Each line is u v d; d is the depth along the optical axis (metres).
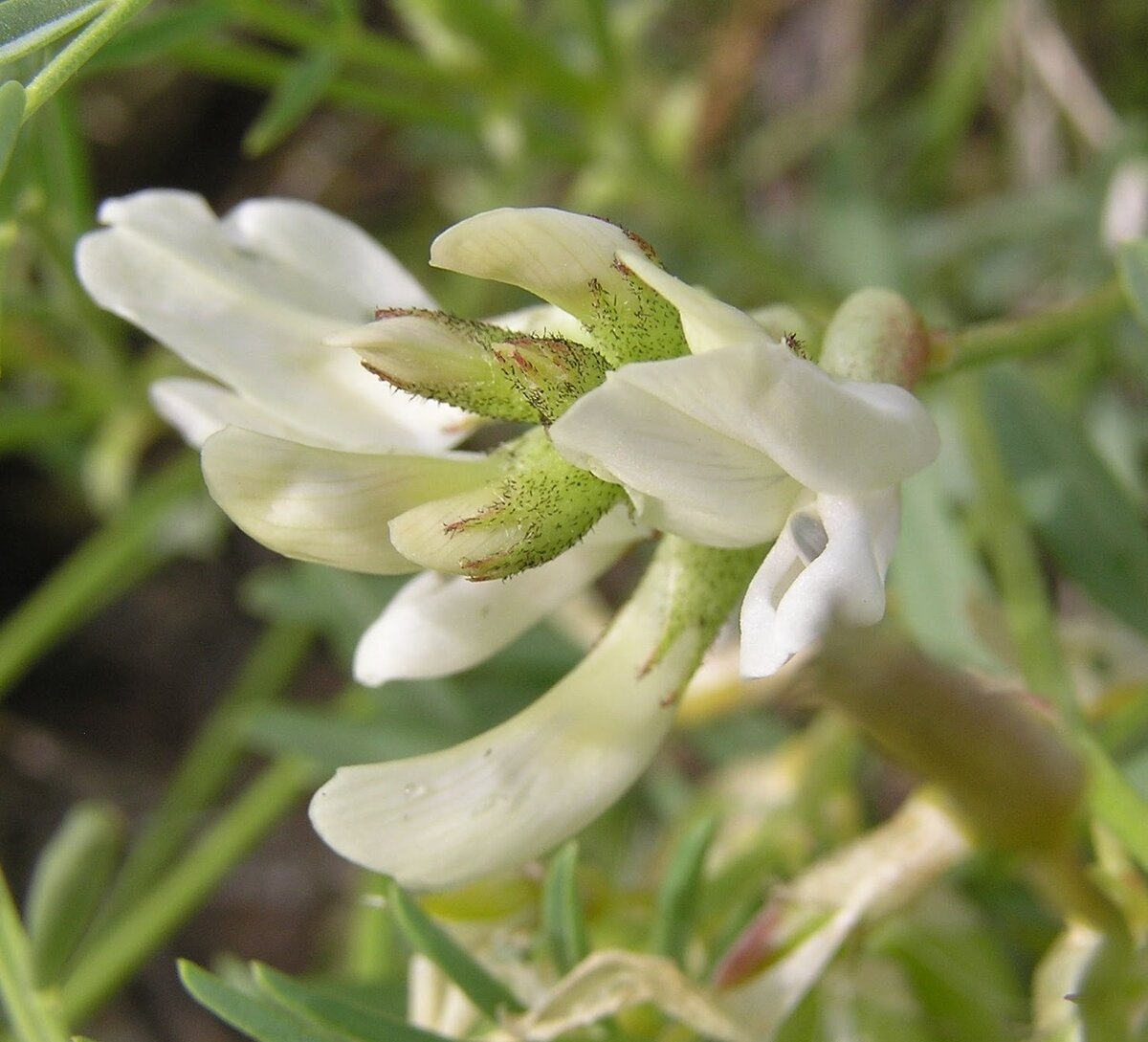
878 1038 0.12
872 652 0.10
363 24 0.23
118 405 0.19
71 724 0.23
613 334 0.09
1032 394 0.14
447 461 0.09
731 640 0.14
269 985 0.11
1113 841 0.11
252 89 0.24
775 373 0.09
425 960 0.12
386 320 0.09
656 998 0.11
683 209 0.19
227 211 0.24
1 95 0.10
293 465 0.09
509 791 0.10
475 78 0.17
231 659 0.23
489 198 0.20
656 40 0.23
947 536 0.14
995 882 0.14
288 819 0.22
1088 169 0.20
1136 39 0.20
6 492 0.23
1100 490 0.14
